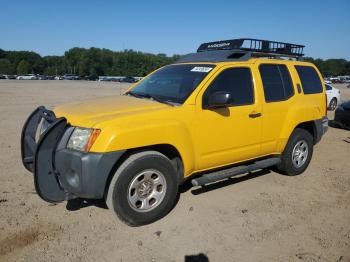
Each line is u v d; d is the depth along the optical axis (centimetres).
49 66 14612
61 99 2114
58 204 468
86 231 400
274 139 559
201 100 458
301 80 616
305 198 511
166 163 420
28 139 454
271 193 527
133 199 404
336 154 782
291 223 431
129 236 392
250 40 565
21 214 436
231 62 509
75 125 397
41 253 356
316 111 626
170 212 453
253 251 369
